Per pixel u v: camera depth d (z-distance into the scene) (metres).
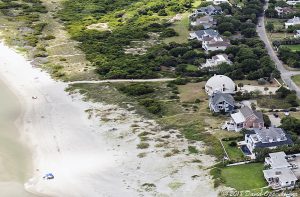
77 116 163.38
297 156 129.50
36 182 126.69
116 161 134.88
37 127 157.25
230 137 142.88
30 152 142.12
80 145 144.62
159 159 134.38
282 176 119.44
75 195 120.56
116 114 162.75
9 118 163.62
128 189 121.75
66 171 131.00
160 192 119.62
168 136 146.50
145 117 159.62
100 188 122.81
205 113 160.62
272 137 135.62
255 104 166.88
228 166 129.00
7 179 128.25
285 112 159.00
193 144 141.12
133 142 144.25
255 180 121.81
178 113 161.38
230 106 160.38
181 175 126.31
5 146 145.25
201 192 118.25
